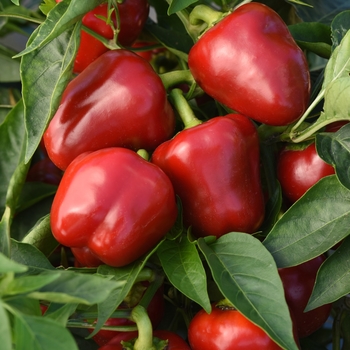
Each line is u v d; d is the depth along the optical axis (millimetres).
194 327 434
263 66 424
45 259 414
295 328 436
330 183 422
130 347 418
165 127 455
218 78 437
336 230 413
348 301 502
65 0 424
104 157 416
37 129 415
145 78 444
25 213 528
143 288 443
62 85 412
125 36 505
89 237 416
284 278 459
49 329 305
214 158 424
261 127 471
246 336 414
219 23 442
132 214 407
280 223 419
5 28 622
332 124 465
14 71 616
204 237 430
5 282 318
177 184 433
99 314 383
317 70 579
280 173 472
